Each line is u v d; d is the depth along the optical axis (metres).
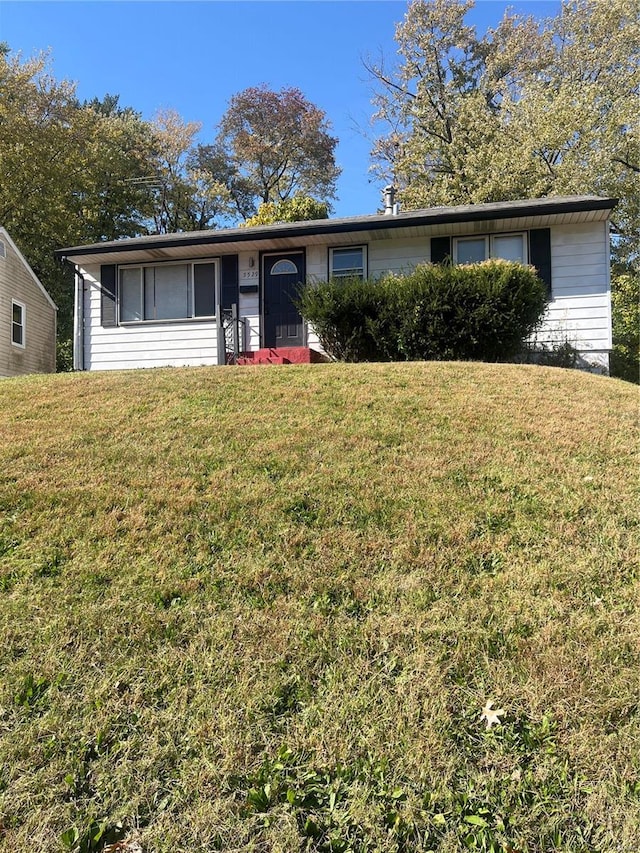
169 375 7.21
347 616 2.74
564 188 18.20
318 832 1.82
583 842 1.79
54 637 2.63
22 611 2.79
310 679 2.39
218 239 11.11
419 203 21.80
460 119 22.08
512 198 19.44
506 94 23.28
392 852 1.76
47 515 3.64
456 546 3.24
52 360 19.92
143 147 31.50
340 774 2.00
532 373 6.96
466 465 4.22
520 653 2.48
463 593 2.87
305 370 7.16
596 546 3.24
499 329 8.28
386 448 4.55
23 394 6.48
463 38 24.48
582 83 19.91
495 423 5.08
